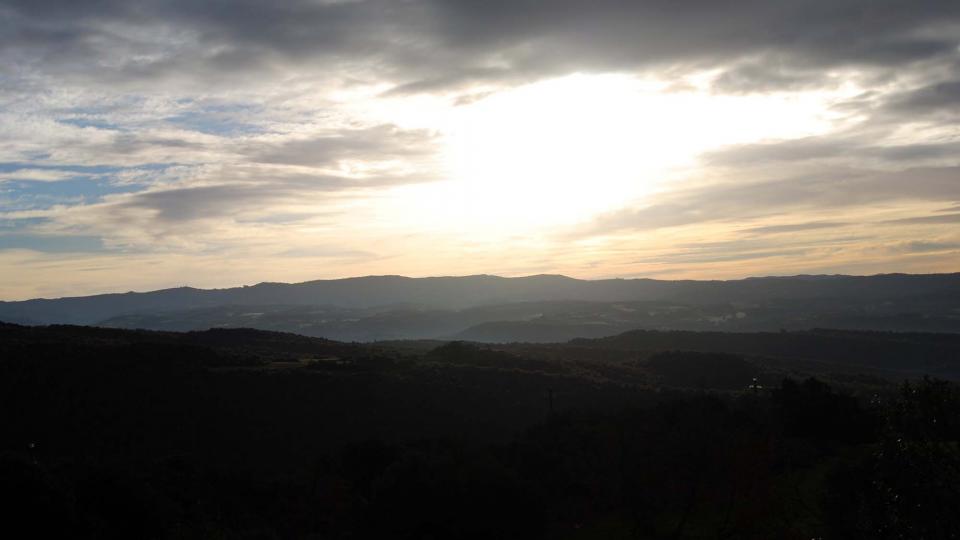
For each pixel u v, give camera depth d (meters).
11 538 21.64
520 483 24.94
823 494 20.16
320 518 28.38
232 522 27.19
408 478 24.58
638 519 23.48
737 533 21.38
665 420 30.80
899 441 15.96
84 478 24.91
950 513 15.20
